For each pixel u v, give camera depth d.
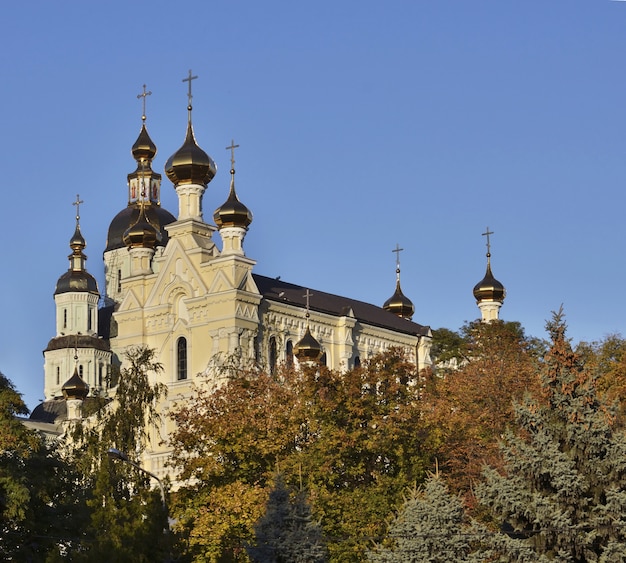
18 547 86.69
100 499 75.81
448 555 72.75
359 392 101.19
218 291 140.88
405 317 188.75
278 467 90.69
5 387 91.56
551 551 71.94
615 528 71.38
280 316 145.88
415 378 107.62
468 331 143.00
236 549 87.88
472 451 99.12
